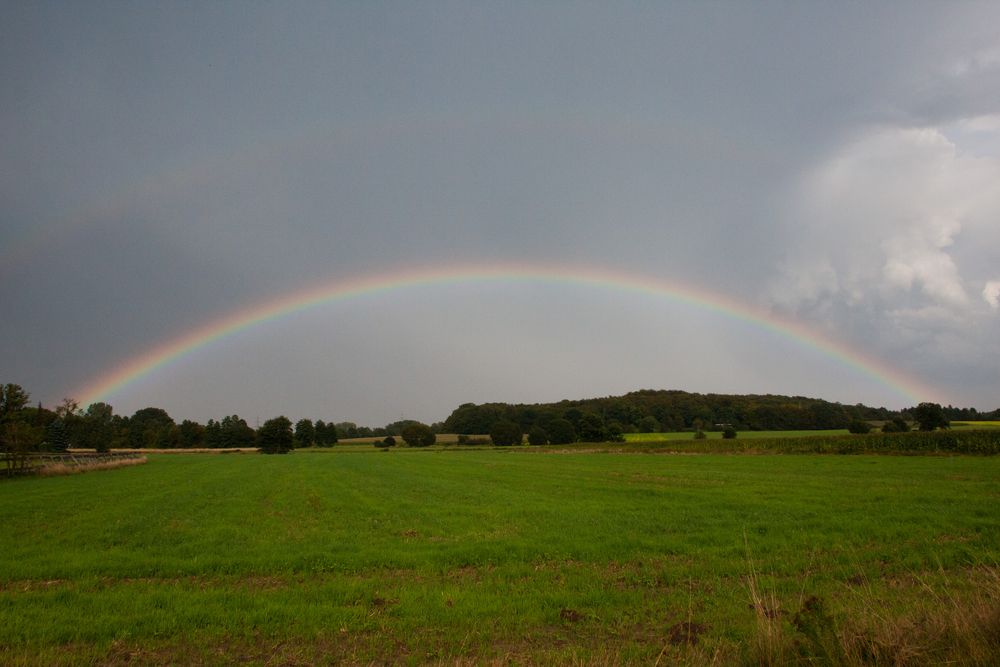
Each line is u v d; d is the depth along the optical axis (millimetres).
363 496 30438
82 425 142750
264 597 11141
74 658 8039
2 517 23281
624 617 9766
